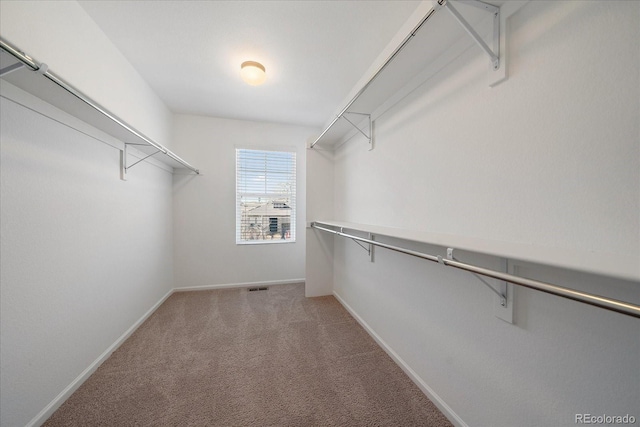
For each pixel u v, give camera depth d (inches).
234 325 86.2
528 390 33.8
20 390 42.3
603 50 26.2
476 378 42.0
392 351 67.3
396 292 65.9
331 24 58.8
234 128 126.8
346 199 104.0
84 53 55.2
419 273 56.7
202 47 67.9
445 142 49.3
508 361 36.5
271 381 57.8
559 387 30.4
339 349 71.6
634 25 24.0
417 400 52.5
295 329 83.7
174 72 81.1
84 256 58.4
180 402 51.3
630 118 24.3
